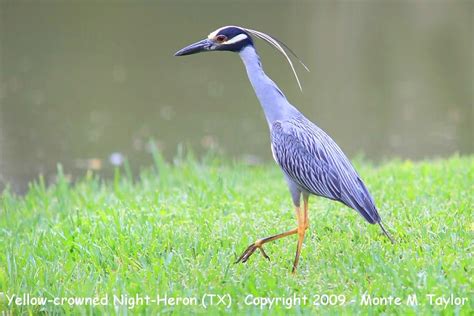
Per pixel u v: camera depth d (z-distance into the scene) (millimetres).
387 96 24625
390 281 8367
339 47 31328
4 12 37031
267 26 34219
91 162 18547
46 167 18156
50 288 8867
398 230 9906
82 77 26531
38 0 40125
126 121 21969
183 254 9602
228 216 11023
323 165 9398
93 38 32219
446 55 29984
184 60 29875
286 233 9336
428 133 20891
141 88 25500
